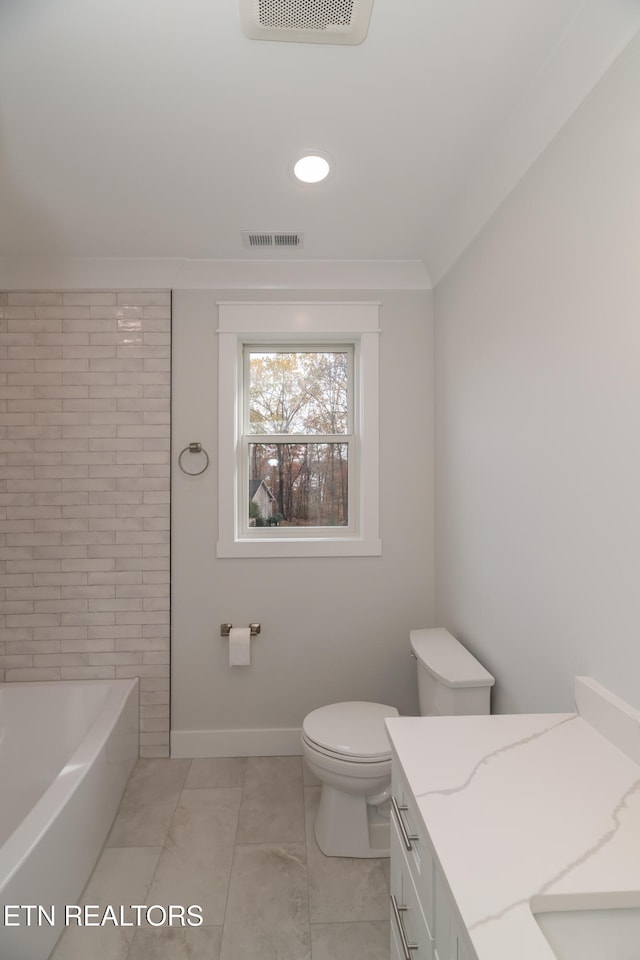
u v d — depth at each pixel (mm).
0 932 1143
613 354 1053
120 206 1874
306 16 1070
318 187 1751
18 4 1038
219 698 2363
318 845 1767
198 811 1953
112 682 2293
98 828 1714
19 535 2318
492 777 931
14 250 2213
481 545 1795
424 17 1080
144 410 2340
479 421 1806
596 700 1094
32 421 2318
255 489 2514
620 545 1036
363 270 2355
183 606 2354
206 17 1075
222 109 1362
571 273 1207
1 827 1838
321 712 1874
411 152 1555
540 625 1374
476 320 1837
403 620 2404
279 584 2377
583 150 1155
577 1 1031
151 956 1363
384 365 2406
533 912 669
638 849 747
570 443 1219
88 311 2330
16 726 2156
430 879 810
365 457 2393
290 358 2523
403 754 1010
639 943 686
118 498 2336
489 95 1310
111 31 1107
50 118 1396
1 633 2320
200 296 2365
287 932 1434
